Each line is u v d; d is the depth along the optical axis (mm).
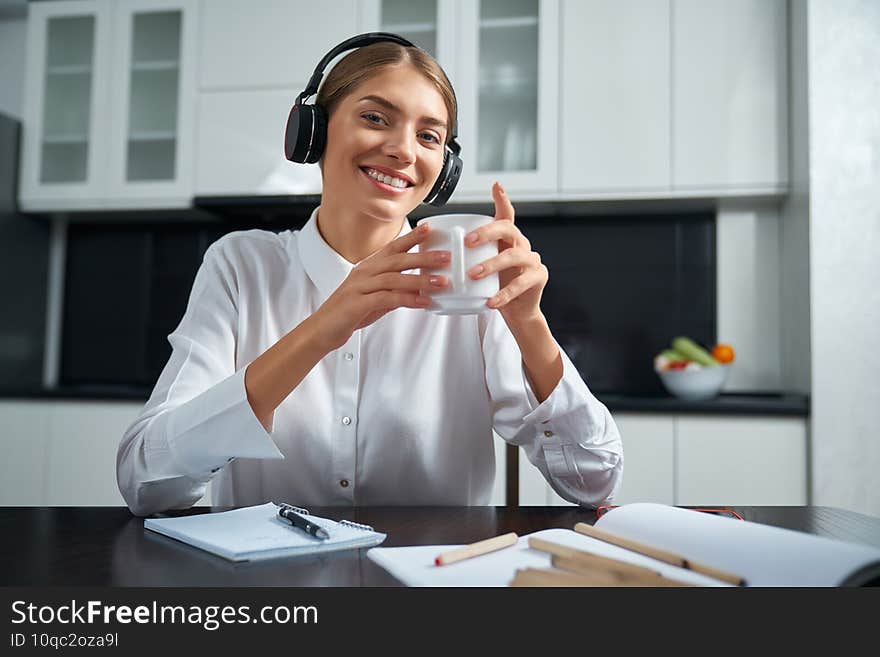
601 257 2633
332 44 2508
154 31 2678
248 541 645
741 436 2061
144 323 2924
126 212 2750
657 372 2371
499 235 723
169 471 804
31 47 2729
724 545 577
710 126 2293
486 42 2469
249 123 2545
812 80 2057
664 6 2334
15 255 2734
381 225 1083
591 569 523
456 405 1084
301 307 1098
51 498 2381
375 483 1050
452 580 533
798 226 2174
